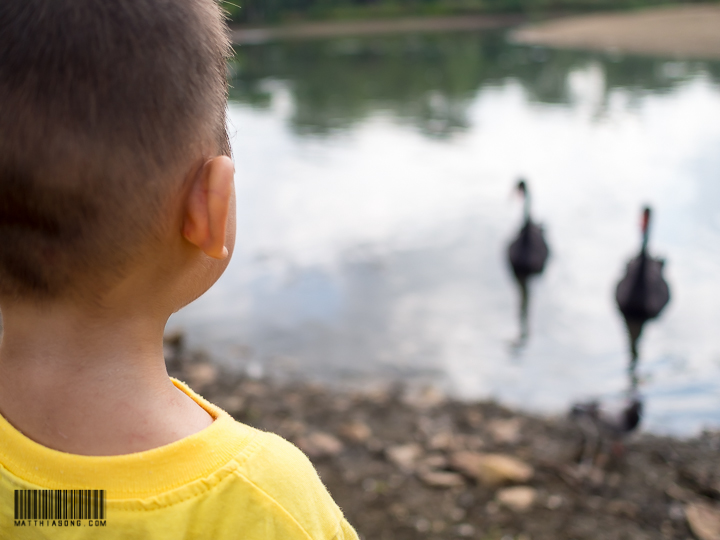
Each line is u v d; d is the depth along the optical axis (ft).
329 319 21.07
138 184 1.93
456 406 15.78
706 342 19.51
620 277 24.48
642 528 10.96
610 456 13.15
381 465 12.80
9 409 2.13
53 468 2.05
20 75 1.83
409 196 33.86
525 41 127.75
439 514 11.20
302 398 16.03
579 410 13.42
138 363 2.14
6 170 1.87
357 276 24.34
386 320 20.99
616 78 75.66
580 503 11.55
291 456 2.26
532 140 45.88
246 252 26.61
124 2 1.90
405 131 50.90
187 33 1.99
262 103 66.28
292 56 109.81
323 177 37.78
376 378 17.51
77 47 1.83
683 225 29.12
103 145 1.86
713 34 117.80
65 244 1.94
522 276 24.50
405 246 27.22
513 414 15.39
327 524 2.27
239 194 34.47
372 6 190.29
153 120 1.91
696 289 23.31
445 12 190.70
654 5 188.75
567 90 69.51
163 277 2.13
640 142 43.96
